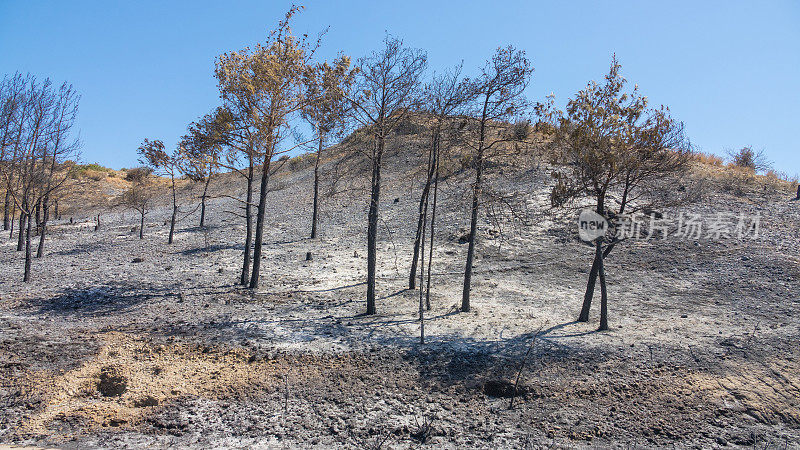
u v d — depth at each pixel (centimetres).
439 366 1097
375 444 818
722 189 2622
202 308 1490
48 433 809
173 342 1200
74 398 930
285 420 886
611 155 1205
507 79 1329
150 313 1438
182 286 1770
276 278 1909
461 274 1923
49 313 1432
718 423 888
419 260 2133
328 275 1952
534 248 2177
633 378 1028
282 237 2783
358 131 1458
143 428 841
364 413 917
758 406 934
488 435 852
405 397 980
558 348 1158
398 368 1091
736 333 1234
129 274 1978
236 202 4328
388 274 1956
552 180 2750
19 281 1848
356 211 3212
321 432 851
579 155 1248
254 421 877
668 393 975
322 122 1620
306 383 1020
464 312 1462
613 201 2391
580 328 1303
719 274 1728
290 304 1553
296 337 1247
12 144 1978
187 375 1034
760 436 855
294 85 1644
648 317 1400
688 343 1178
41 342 1177
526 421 899
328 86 1552
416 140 1504
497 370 1070
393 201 3198
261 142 1639
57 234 3353
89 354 1105
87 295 1641
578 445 827
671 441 840
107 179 6094
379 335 1261
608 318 1400
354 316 1427
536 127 1290
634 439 845
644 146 1220
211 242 2734
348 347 1188
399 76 1380
